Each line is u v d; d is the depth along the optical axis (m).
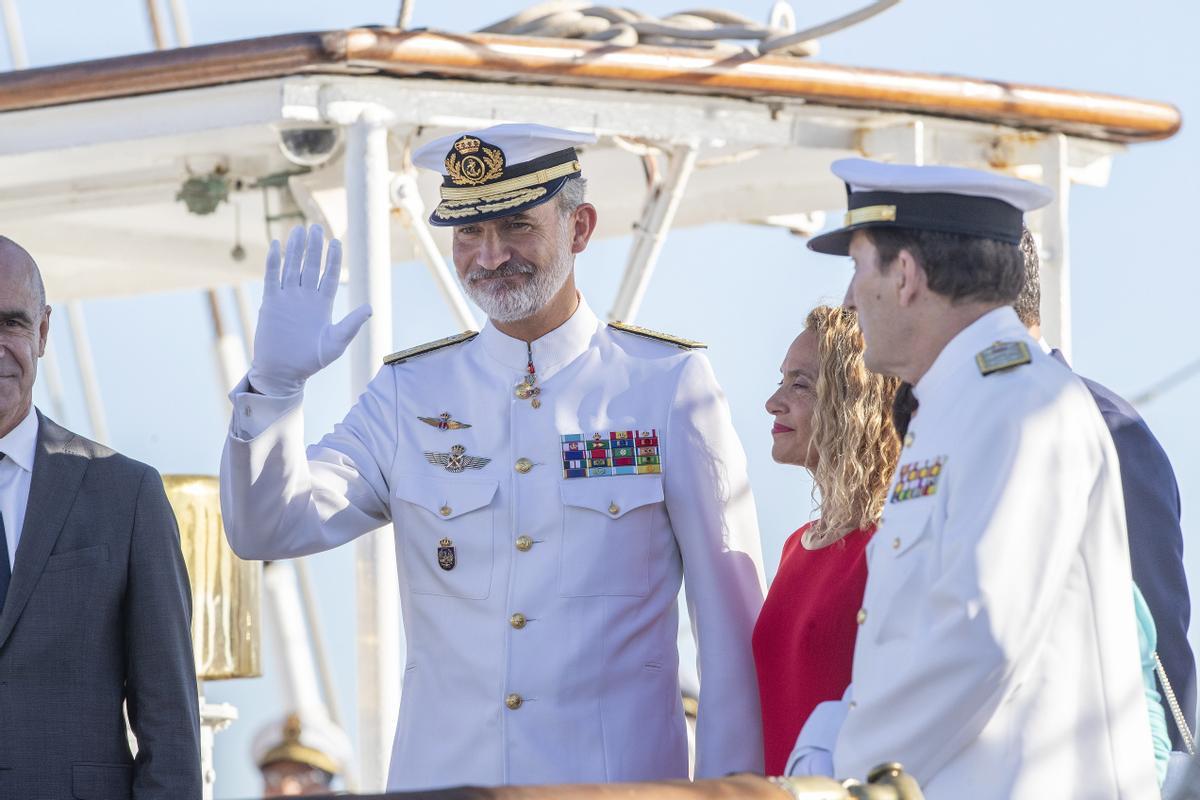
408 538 14.67
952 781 10.71
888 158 23.02
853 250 11.79
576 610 14.19
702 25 21.38
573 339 14.92
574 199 14.60
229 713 19.38
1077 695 10.79
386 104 19.84
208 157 23.16
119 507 13.94
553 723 13.95
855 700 11.15
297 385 13.64
